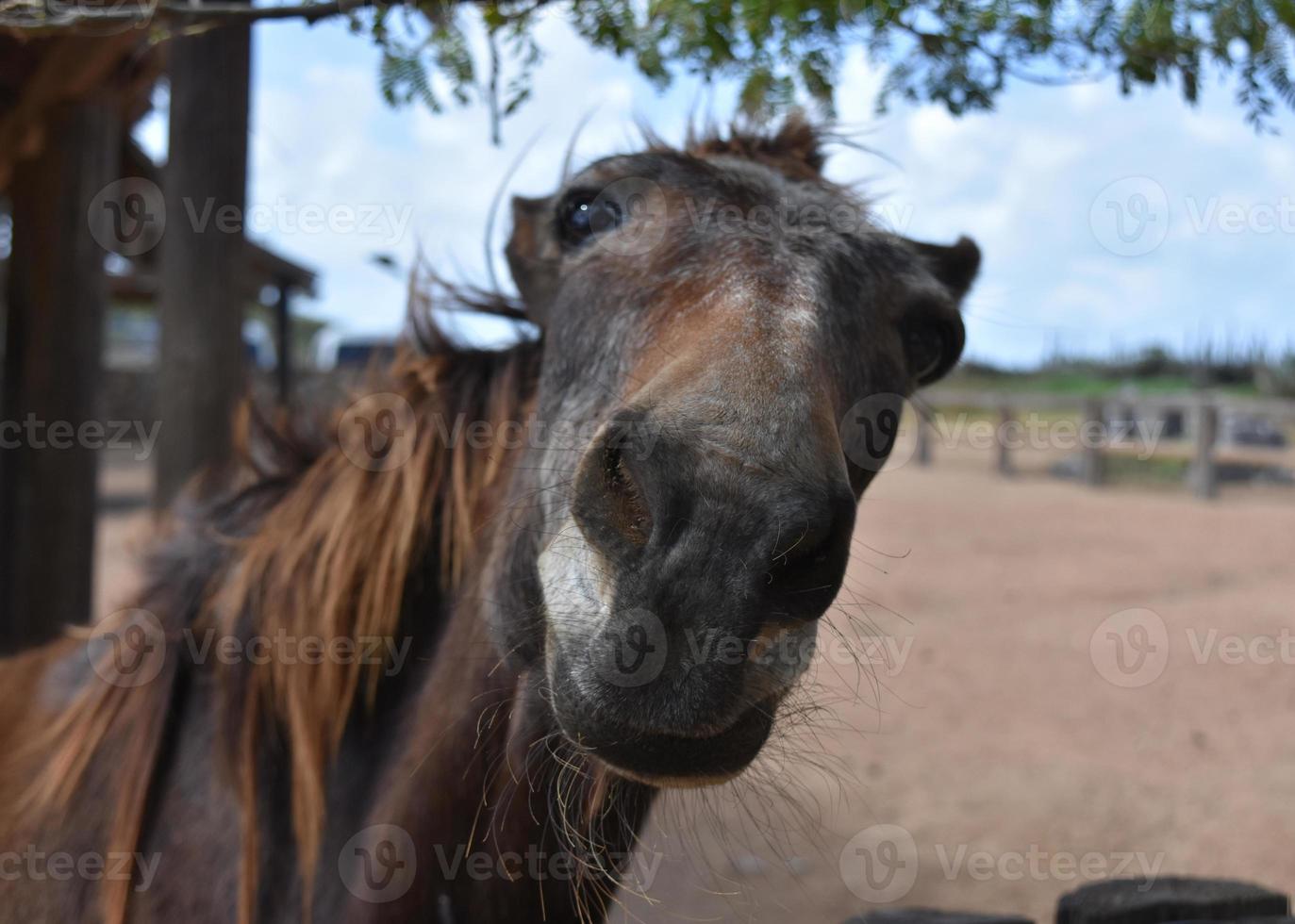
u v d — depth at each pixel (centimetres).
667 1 147
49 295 466
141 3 147
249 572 152
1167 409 1402
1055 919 166
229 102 335
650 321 123
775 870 337
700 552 97
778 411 102
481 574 143
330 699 147
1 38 419
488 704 136
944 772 443
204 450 344
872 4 149
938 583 811
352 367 215
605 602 104
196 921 142
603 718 102
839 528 100
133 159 575
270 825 148
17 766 170
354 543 152
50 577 467
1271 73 149
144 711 154
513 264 167
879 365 136
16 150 461
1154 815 400
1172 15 145
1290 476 1455
